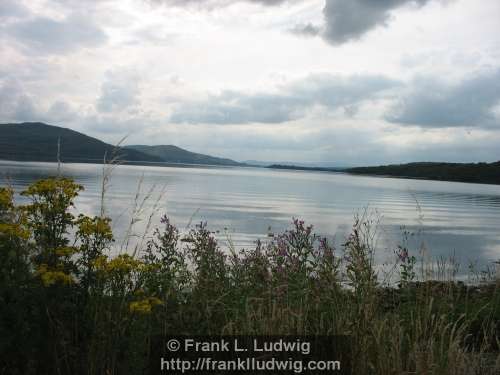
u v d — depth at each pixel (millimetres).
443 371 3709
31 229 3771
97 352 3402
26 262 3621
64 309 3516
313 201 51219
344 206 44719
